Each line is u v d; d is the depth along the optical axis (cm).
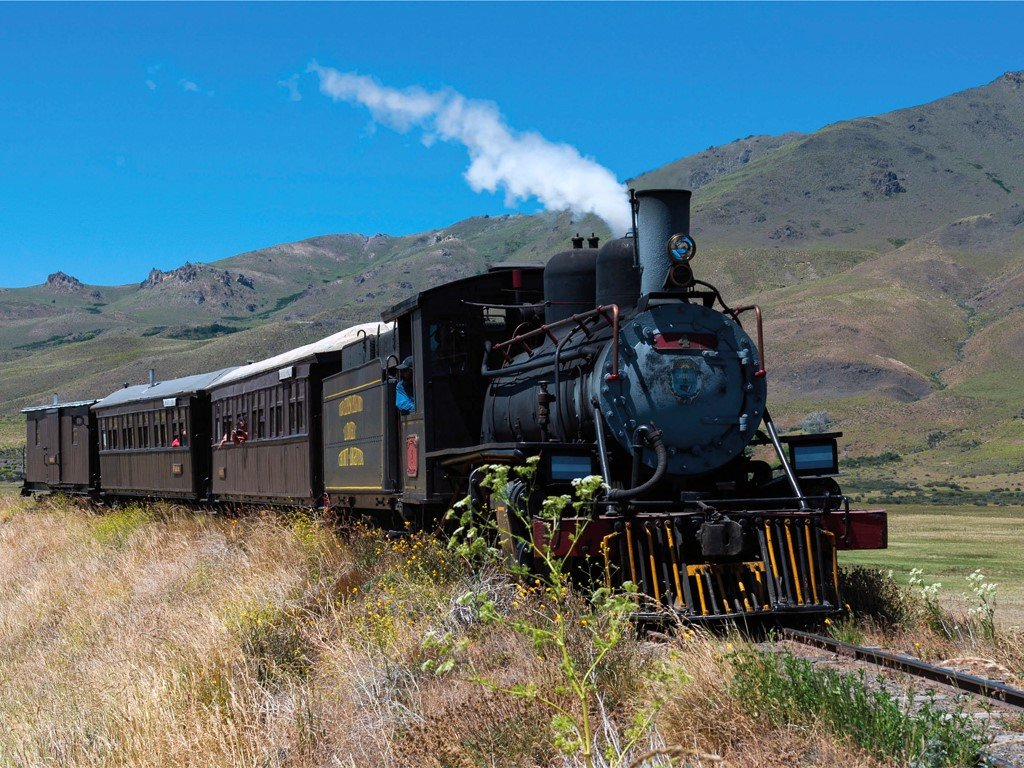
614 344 955
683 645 748
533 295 1338
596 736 602
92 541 2262
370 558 1273
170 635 1184
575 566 956
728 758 568
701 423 1000
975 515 5169
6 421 18425
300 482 1798
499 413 1213
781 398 17312
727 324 1029
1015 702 625
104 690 1026
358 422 1530
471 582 991
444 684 809
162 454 2612
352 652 909
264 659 991
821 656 781
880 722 554
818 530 926
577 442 988
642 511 984
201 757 773
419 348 1288
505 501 507
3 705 1184
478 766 626
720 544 888
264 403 2039
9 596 1986
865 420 14975
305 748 766
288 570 1344
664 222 1045
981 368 17888
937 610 969
